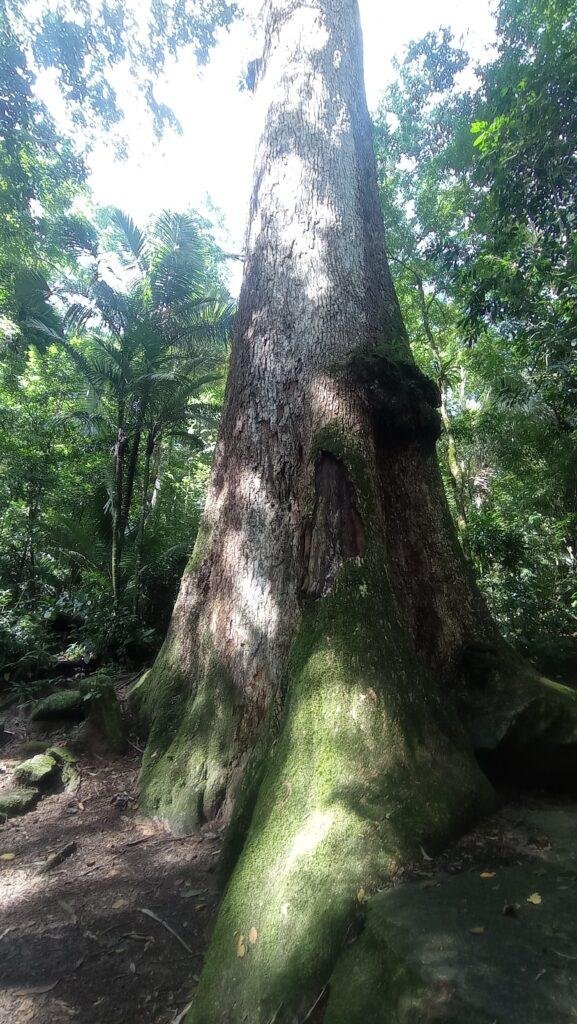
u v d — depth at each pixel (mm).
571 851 2361
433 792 2543
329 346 3984
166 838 3381
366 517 3238
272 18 5270
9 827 3600
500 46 9008
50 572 9266
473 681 3402
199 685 3986
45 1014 2197
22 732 5066
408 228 11469
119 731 4508
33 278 8547
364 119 5156
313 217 4371
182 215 8555
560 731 3059
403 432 3799
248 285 4566
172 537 8719
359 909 2104
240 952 2186
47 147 10477
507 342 8977
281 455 3920
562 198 6027
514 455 10461
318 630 3025
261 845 2508
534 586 7746
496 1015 1506
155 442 8664
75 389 11023
